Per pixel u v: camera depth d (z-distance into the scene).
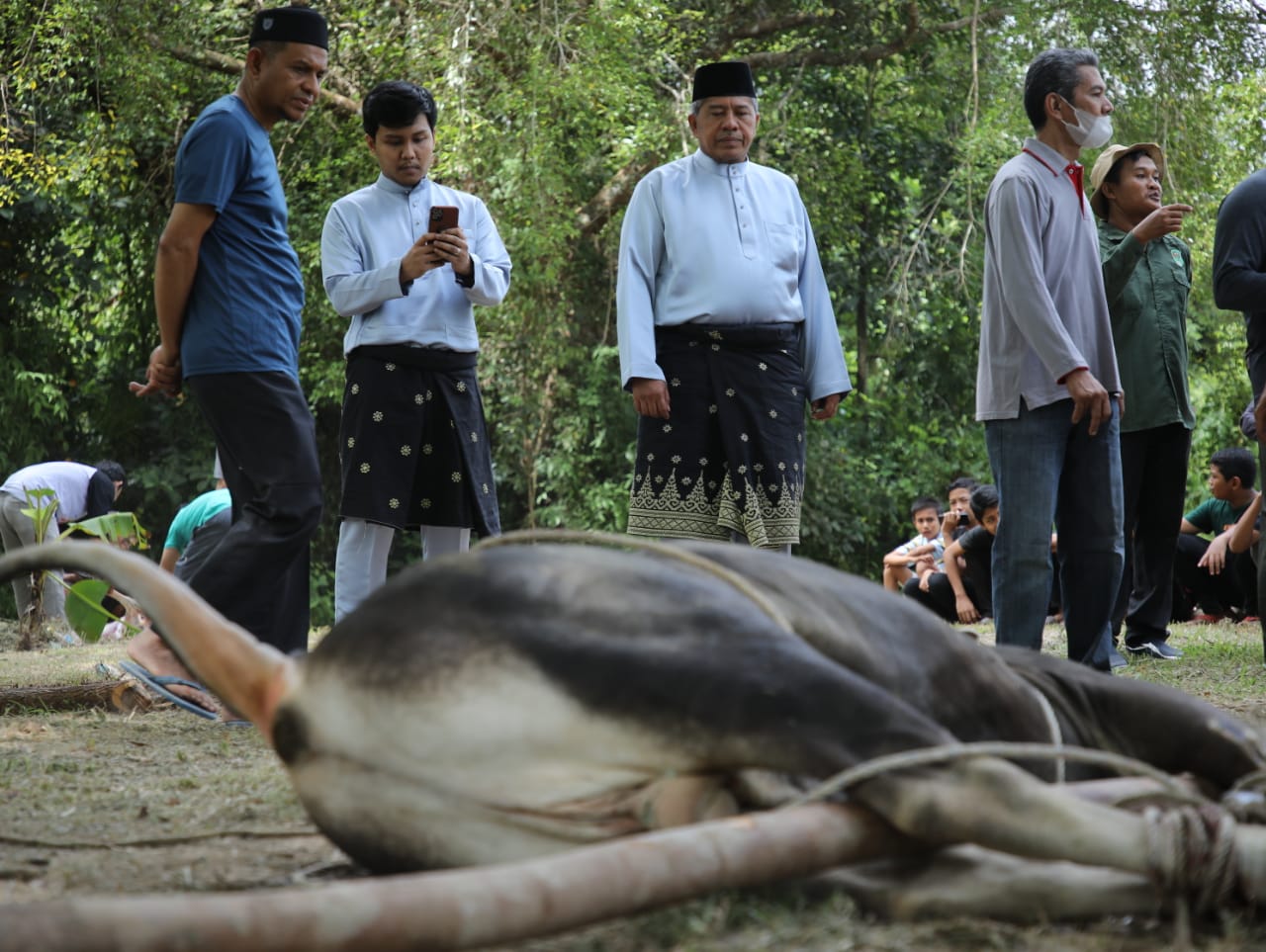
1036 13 17.67
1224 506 10.96
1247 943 2.02
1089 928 2.13
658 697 2.09
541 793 2.15
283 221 5.57
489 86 16.12
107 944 1.50
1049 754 2.12
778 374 5.95
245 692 2.34
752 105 6.04
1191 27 17.02
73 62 17.06
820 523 19.88
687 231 5.93
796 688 2.09
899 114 20.41
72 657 8.82
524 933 1.73
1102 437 5.76
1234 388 21.50
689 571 2.37
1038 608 5.69
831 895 2.23
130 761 4.25
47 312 20.05
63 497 11.53
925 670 2.69
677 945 2.08
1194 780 2.99
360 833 2.28
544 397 17.86
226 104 5.43
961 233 19.59
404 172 6.23
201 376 5.34
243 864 2.79
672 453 5.91
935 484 21.62
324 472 19.95
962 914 2.15
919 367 21.66
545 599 2.20
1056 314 5.57
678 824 2.10
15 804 3.46
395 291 5.81
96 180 18.06
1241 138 18.52
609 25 15.58
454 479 6.05
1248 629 9.86
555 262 15.89
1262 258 6.65
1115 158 7.84
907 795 2.03
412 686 2.19
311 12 5.59
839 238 18.77
